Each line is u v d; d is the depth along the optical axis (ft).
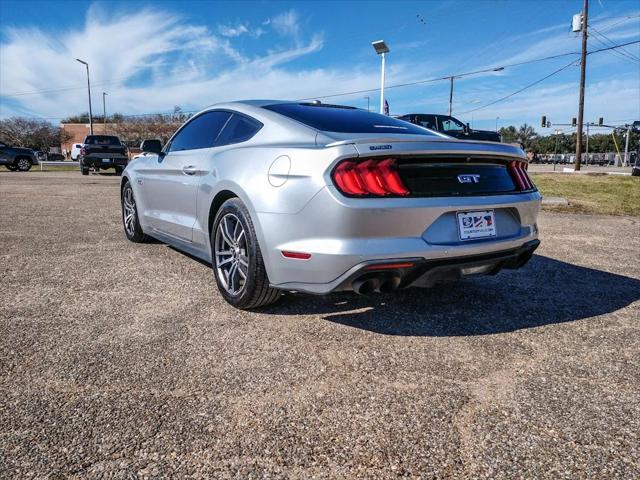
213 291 10.84
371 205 7.50
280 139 9.33
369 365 7.28
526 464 5.06
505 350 7.91
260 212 8.56
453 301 10.39
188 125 13.05
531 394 6.50
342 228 7.55
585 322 9.24
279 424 5.71
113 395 6.28
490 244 8.55
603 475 4.90
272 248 8.41
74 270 12.42
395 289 8.27
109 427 5.58
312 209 7.80
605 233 19.39
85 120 248.52
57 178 51.37
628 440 5.50
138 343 7.93
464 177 8.48
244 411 5.97
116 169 63.21
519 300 10.53
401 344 8.08
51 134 229.04
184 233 11.90
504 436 5.54
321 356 7.57
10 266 12.71
